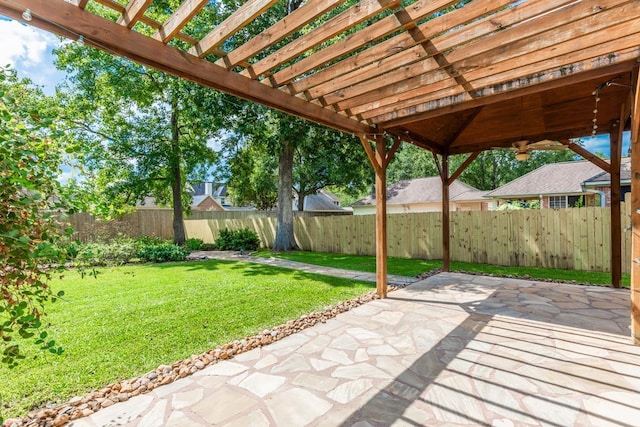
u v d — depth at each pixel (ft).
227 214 54.60
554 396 6.85
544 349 9.11
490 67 9.93
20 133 5.30
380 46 8.36
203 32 24.85
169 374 7.97
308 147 31.63
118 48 7.06
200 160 37.73
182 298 14.69
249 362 8.64
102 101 32.63
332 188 74.90
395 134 16.03
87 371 8.14
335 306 13.41
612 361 8.34
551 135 17.20
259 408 6.59
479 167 74.84
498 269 21.29
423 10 6.75
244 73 9.44
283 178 34.58
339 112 13.04
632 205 9.51
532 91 10.78
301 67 9.09
